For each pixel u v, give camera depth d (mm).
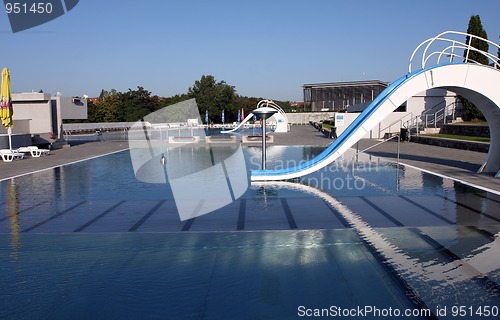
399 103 11930
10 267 5984
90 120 57031
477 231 7285
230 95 71562
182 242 6934
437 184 11719
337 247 6605
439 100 32344
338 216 8391
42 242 7020
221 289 5230
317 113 79188
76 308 4809
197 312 4688
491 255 6199
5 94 19734
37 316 4660
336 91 85562
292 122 79750
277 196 10461
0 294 5168
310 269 5785
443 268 5773
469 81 11953
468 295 5008
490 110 12766
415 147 23969
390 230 7422
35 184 12781
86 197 10664
